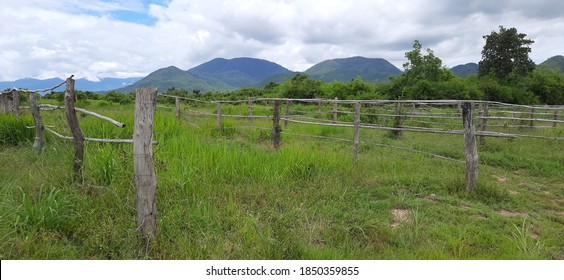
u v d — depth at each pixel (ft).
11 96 32.40
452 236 13.78
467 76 161.99
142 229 11.96
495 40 151.33
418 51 123.65
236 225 13.29
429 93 113.91
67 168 16.70
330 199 17.13
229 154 20.58
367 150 30.94
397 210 16.93
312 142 32.60
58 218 12.35
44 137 24.36
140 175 11.75
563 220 16.15
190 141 24.04
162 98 85.66
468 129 19.12
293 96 109.19
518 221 15.55
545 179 23.79
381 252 12.57
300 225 13.89
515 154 30.55
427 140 38.93
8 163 19.97
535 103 135.95
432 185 20.16
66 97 15.62
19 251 10.91
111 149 17.65
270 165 20.21
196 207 14.39
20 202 13.61
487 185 19.60
